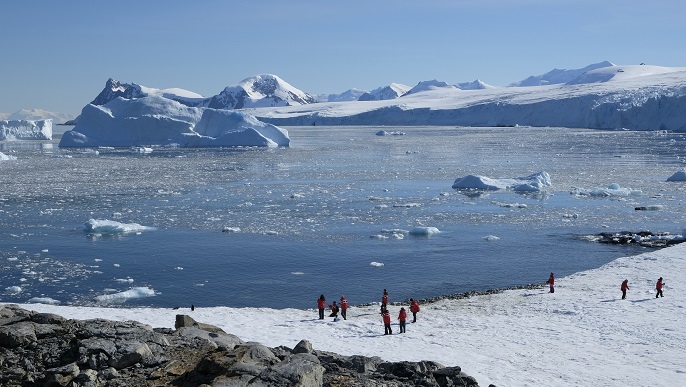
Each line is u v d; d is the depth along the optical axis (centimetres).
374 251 4169
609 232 4750
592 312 2647
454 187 7294
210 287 3416
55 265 3816
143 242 4425
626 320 2512
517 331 2409
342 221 5191
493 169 9362
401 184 7619
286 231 4797
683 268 3394
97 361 1241
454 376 1348
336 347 2142
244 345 1295
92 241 4453
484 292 3150
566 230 4828
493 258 3981
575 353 2117
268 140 14600
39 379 1205
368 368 1348
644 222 5128
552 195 6650
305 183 7706
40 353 1299
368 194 6762
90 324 1471
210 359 1205
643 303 2756
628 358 2061
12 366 1261
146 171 9106
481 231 4794
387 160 11031
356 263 3875
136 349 1266
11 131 18012
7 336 1346
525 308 2770
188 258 3997
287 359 1226
